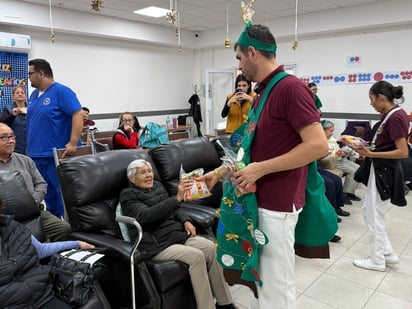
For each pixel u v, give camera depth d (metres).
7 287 1.46
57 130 2.94
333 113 6.72
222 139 3.22
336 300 2.34
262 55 1.30
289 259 1.34
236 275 1.42
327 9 6.17
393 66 5.94
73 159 2.17
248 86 3.83
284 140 1.27
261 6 5.93
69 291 1.53
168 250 2.02
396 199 2.55
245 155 1.35
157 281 1.84
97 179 2.16
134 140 4.32
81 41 6.61
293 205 1.30
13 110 3.90
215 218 2.42
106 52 7.05
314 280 2.60
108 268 1.93
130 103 7.62
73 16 6.06
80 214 2.09
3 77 5.36
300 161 1.19
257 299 1.47
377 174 2.57
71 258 1.65
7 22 5.29
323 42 6.69
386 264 2.83
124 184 2.31
